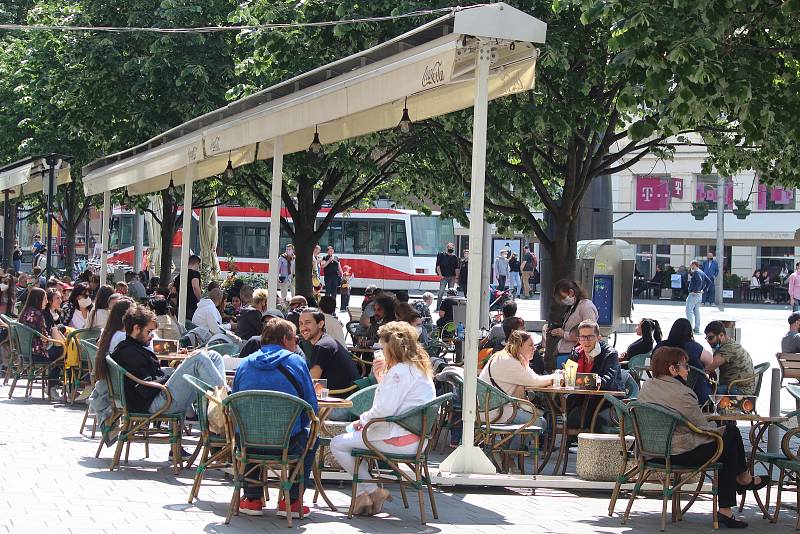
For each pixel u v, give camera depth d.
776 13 13.34
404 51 11.74
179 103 26.48
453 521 10.27
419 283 56.69
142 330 12.29
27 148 31.73
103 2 27.73
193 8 26.22
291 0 21.44
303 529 9.62
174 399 12.12
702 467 10.52
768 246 57.31
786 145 18.22
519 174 22.22
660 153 21.12
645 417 10.61
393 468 10.15
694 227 57.75
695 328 38.56
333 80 12.92
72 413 16.59
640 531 10.30
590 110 17.91
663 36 12.38
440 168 25.84
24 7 40.19
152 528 9.31
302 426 9.98
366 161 24.14
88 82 28.00
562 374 13.36
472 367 11.98
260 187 29.50
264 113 14.42
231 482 11.73
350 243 57.34
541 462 14.45
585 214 27.62
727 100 12.77
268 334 10.33
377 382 12.75
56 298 18.58
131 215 62.75
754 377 15.75
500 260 52.06
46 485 11.02
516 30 11.14
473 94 12.18
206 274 33.97
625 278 27.58
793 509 11.96
